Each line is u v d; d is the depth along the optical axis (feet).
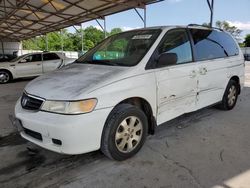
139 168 9.31
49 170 9.36
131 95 9.66
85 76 9.89
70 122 8.29
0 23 68.23
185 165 9.48
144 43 11.35
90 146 8.76
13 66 37.58
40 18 56.95
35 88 9.75
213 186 8.14
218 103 15.74
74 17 50.96
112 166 9.51
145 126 10.44
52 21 58.85
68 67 12.03
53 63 40.70
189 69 12.17
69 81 9.66
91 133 8.65
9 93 26.86
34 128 8.94
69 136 8.32
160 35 11.44
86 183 8.45
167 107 11.35
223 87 15.29
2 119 15.90
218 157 10.11
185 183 8.33
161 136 12.34
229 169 9.16
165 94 11.07
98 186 8.26
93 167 9.48
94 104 8.62
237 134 12.58
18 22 65.77
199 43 13.38
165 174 8.88
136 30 13.14
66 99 8.50
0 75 36.52
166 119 11.46
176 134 12.60
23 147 11.44
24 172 9.25
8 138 12.59
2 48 107.65
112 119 9.19
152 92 10.44
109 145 9.22
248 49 125.18
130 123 9.85
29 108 9.45
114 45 12.61
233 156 10.18
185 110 12.46
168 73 11.08
